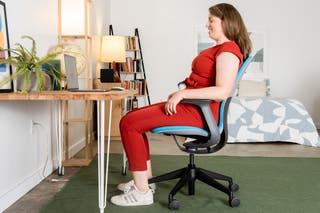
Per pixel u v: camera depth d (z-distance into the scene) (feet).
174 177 7.61
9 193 6.97
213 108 6.60
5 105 6.81
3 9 6.58
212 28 6.86
